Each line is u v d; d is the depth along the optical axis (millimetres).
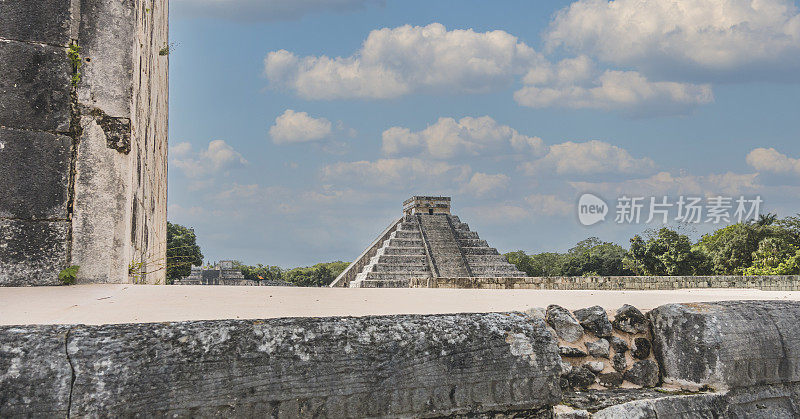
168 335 2438
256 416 2451
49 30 5449
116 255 5527
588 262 67500
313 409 2549
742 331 3875
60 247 5258
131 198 5922
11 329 2328
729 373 3758
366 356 2695
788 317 4121
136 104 6324
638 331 4242
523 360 3068
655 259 46844
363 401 2646
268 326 2615
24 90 5293
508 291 8141
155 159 9383
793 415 3939
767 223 43938
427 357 2826
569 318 4148
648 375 4117
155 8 8945
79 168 5426
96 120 5547
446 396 2840
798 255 33250
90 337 2344
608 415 3354
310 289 5938
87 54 5586
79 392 2223
